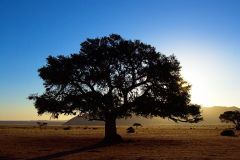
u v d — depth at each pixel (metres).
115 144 29.02
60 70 28.83
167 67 28.44
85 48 30.45
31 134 52.12
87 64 28.95
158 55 29.59
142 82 29.17
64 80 28.58
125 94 29.22
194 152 21.95
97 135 49.84
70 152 22.02
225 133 51.31
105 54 28.62
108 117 31.25
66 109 28.98
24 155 20.12
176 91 29.28
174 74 29.83
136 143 30.45
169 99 28.80
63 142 32.47
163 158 18.20
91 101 28.56
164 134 56.12
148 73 28.45
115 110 30.45
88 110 29.11
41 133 56.97
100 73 27.84
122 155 19.89
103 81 28.25
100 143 30.14
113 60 28.95
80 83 29.53
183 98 28.86
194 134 56.16
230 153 21.27
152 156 19.31
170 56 30.25
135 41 30.34
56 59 30.03
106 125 31.52
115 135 31.45
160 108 29.38
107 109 30.53
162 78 28.69
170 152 21.89
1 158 18.50
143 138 40.69
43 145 28.50
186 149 24.38
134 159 17.75
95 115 31.55
